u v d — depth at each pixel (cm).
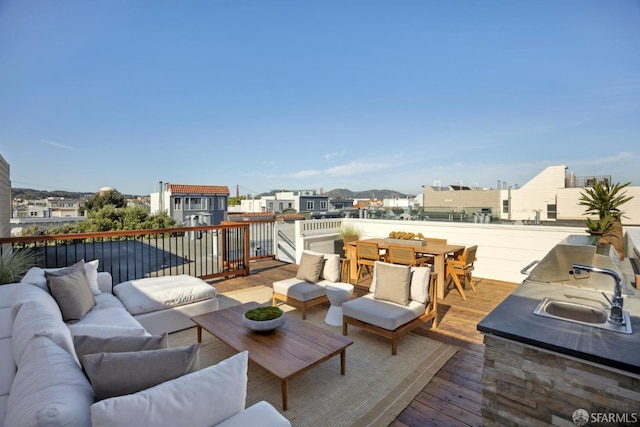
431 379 252
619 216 458
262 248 783
